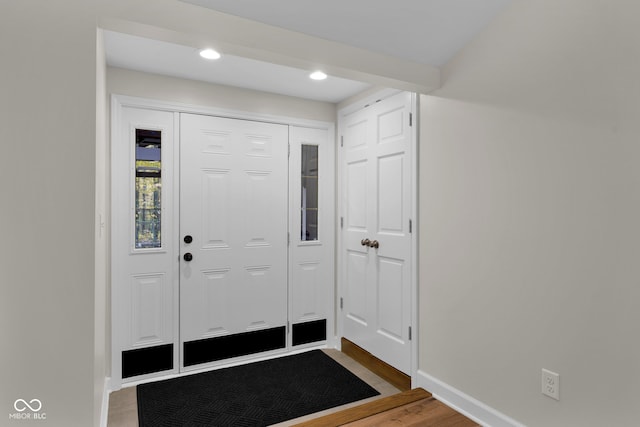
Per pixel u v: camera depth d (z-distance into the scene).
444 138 2.28
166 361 2.72
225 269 2.94
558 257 1.67
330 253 3.38
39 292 1.40
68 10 1.44
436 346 2.33
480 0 1.86
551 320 1.70
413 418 2.10
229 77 2.76
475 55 2.08
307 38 1.92
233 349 2.97
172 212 2.74
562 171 1.66
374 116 2.91
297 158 3.24
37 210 1.40
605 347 1.50
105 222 2.46
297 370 2.86
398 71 2.18
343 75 2.12
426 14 1.89
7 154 1.37
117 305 2.54
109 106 2.53
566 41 1.65
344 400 2.39
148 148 2.68
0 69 1.37
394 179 2.70
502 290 1.92
